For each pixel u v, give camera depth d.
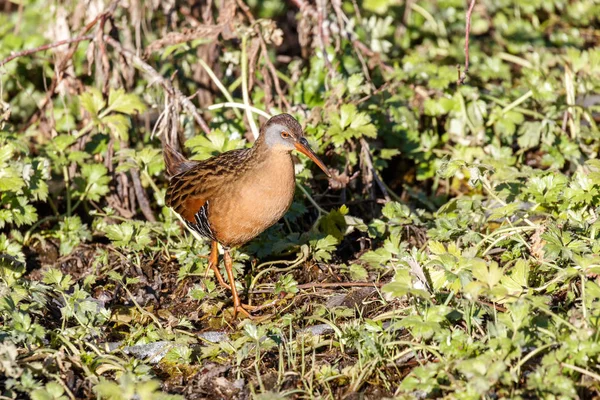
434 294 8.77
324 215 11.03
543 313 8.31
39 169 11.21
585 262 8.33
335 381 8.23
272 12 16.11
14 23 15.48
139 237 10.78
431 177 13.10
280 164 9.55
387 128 12.95
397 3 15.81
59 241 11.54
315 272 10.48
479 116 12.92
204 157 11.18
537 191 10.12
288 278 9.93
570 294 8.70
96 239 11.80
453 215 10.80
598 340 7.62
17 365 7.84
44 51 14.05
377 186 12.70
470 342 7.86
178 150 12.33
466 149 12.66
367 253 9.68
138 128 13.16
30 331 8.45
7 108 11.53
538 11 17.34
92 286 10.48
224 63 14.05
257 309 9.91
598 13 17.11
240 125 12.85
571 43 16.19
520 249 9.76
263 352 8.77
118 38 13.59
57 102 13.88
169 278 10.68
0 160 10.71
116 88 12.55
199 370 8.65
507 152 12.45
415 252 9.21
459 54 15.05
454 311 8.35
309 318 9.09
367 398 8.00
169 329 9.19
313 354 8.34
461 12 16.17
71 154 11.87
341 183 11.75
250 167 9.59
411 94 13.14
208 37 12.40
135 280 10.11
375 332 8.52
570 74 13.08
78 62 13.77
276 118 9.55
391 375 8.24
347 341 8.59
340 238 10.94
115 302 10.17
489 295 7.94
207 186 9.82
